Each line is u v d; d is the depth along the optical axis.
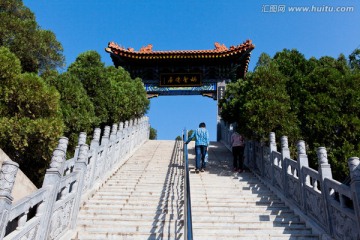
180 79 26.28
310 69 12.41
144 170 12.30
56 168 5.88
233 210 8.21
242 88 12.75
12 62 7.89
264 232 7.05
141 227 7.01
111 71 17.86
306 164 8.19
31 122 7.63
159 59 25.36
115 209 8.00
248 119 10.65
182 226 7.15
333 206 6.55
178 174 11.78
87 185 8.88
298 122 10.16
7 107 7.83
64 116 10.05
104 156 10.65
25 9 11.37
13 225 5.41
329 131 9.27
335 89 9.89
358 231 5.53
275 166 10.02
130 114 16.19
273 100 10.41
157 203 8.51
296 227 7.26
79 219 7.34
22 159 8.34
